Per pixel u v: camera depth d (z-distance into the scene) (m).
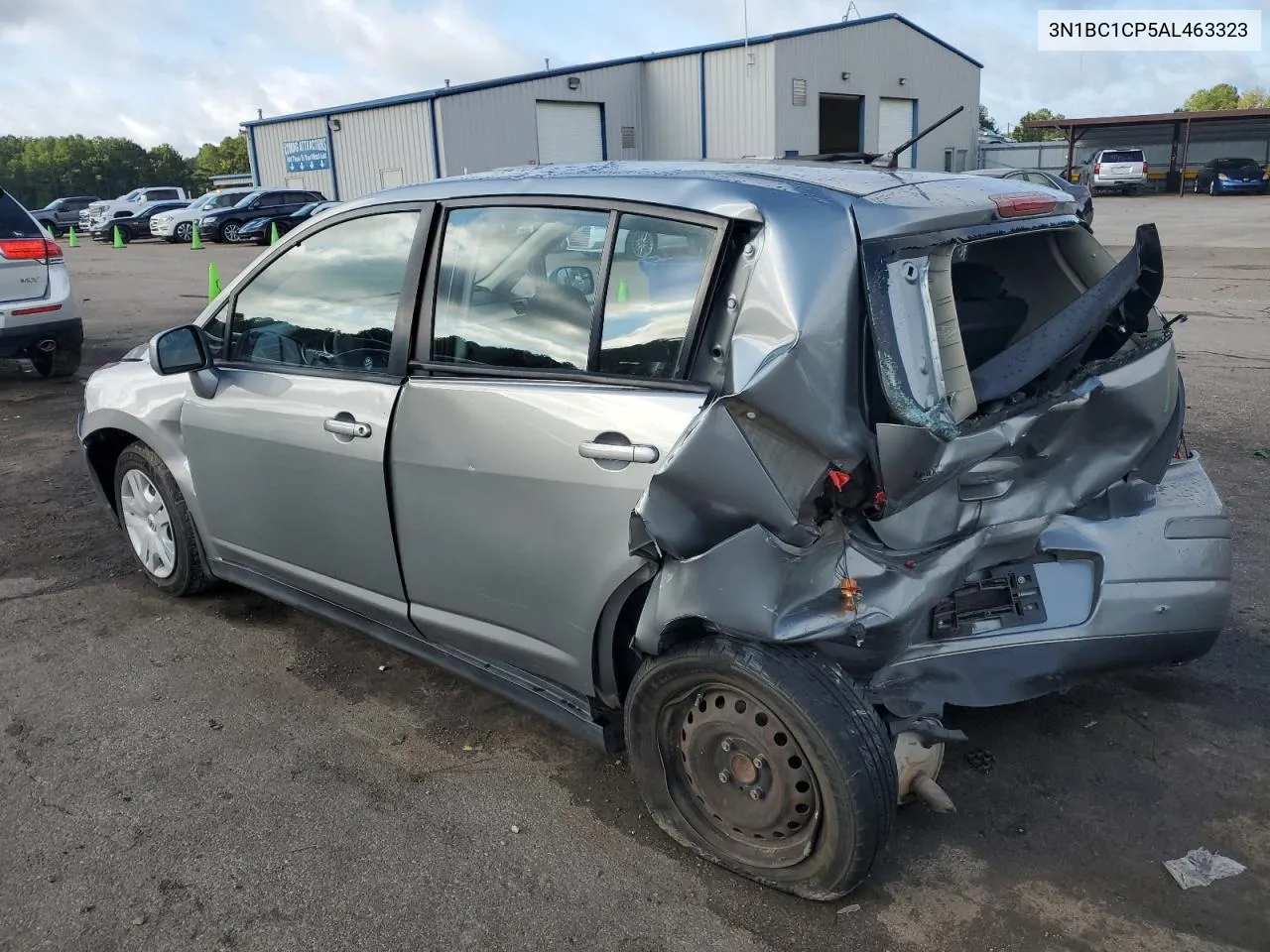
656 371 2.68
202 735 3.50
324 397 3.45
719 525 2.47
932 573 2.59
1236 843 2.82
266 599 4.59
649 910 2.64
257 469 3.73
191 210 32.91
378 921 2.62
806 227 2.46
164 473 4.28
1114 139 41.94
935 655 2.82
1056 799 3.04
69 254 29.66
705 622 2.54
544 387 2.86
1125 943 2.49
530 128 33.22
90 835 2.98
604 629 2.87
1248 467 5.92
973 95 40.88
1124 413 2.99
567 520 2.81
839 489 2.41
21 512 5.78
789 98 32.88
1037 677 2.96
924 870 2.76
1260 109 37.09
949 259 2.60
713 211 2.60
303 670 3.94
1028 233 2.93
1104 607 2.97
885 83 36.34
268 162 38.19
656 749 2.81
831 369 2.38
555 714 3.12
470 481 3.02
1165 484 3.21
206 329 3.98
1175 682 3.65
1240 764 3.18
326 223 3.55
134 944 2.56
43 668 3.97
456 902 2.69
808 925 2.57
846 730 2.41
